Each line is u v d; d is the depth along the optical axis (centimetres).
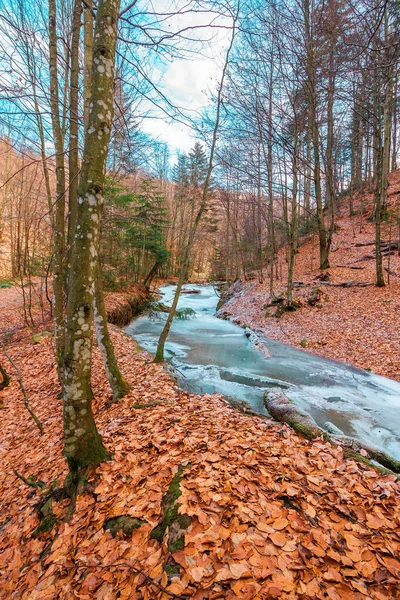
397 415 534
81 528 248
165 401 501
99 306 531
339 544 202
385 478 281
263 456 306
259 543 201
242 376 743
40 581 213
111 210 1348
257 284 1861
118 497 267
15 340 1067
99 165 253
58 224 572
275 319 1232
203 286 3403
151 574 190
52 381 704
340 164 2698
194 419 418
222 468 281
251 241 2578
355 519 225
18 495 343
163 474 285
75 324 268
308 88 967
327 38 649
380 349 791
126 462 310
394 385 638
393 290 1106
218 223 3584
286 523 217
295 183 1138
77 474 295
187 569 186
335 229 2197
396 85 1173
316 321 1091
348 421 514
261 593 169
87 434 299
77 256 255
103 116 251
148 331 1370
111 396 553
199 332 1307
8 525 298
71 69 490
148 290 2219
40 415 554
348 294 1209
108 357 540
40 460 404
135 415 448
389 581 176
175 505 236
